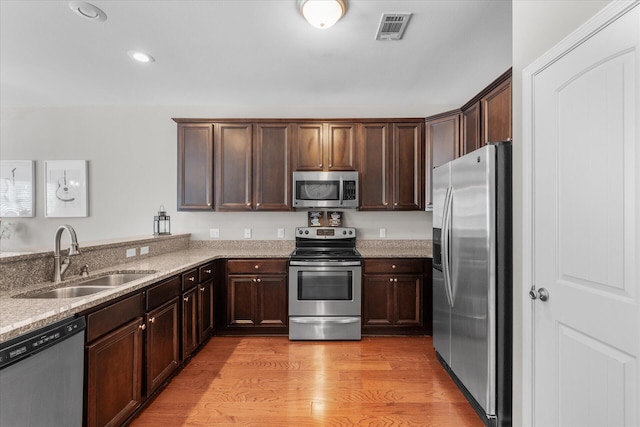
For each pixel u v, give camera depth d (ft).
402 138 11.14
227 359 8.82
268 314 10.53
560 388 4.30
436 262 8.56
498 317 5.88
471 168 6.48
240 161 11.21
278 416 6.36
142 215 12.37
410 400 6.90
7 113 12.25
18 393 3.66
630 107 3.32
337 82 10.12
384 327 10.45
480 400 6.17
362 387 7.41
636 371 3.28
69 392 4.36
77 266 6.82
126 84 10.37
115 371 5.34
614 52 3.47
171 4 6.40
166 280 7.09
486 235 5.91
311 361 8.71
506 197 5.86
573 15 4.06
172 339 7.37
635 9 3.25
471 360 6.52
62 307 4.45
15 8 6.54
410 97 11.48
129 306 5.75
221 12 6.63
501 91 7.57
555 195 4.35
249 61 8.77
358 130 11.18
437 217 8.42
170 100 11.81
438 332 8.47
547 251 4.51
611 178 3.54
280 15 6.73
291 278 10.21
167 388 7.34
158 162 12.38
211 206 11.21
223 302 10.50
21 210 12.23
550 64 4.42
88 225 12.37
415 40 7.68
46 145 12.30
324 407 6.66
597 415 3.75
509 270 5.85
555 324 4.38
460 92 11.00
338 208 12.21
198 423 6.15
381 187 11.18
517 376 5.22
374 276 10.46
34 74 9.65
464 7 6.43
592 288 3.80
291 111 12.32
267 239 12.32
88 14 6.73
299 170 11.17
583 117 3.89
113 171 12.38
